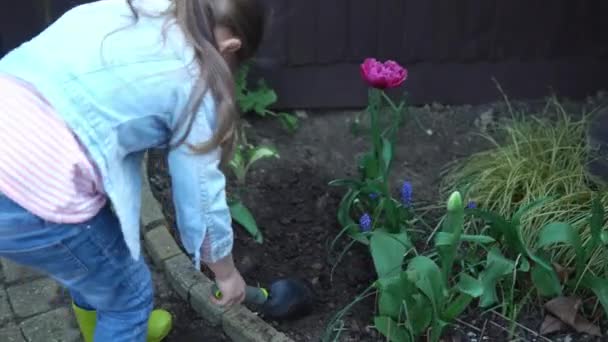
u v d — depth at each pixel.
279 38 2.84
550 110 2.95
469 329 2.03
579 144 2.53
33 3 2.81
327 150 2.77
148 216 2.32
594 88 3.00
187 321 2.09
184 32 1.41
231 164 2.46
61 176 1.38
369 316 2.07
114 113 1.40
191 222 1.50
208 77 1.39
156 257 2.22
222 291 1.70
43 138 1.37
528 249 2.05
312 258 2.27
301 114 2.97
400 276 1.85
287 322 2.06
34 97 1.38
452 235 1.80
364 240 2.16
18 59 1.43
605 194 2.27
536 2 2.86
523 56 2.95
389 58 2.92
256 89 2.91
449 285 1.98
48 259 1.48
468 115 2.96
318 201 2.48
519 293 2.10
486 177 2.43
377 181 2.14
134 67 1.40
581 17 2.89
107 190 1.42
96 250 1.51
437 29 2.88
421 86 2.97
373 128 2.20
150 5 1.48
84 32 1.44
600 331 2.01
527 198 2.29
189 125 1.40
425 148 2.78
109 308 1.67
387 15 2.85
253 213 2.42
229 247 1.57
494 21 2.88
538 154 2.49
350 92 2.96
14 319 2.09
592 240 1.95
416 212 2.42
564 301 2.03
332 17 2.83
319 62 2.90
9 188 1.37
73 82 1.39
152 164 2.59
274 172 2.62
